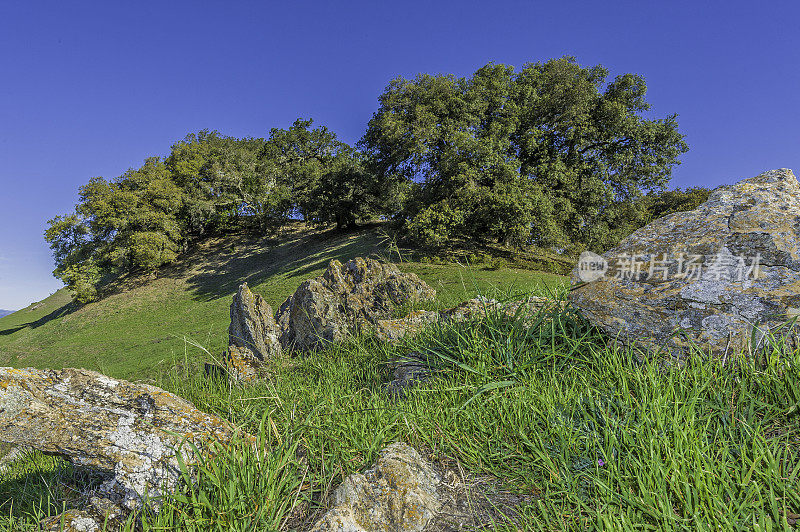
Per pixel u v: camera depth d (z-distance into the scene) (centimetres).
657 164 3152
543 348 349
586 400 270
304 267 3728
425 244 2880
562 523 194
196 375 486
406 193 3394
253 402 366
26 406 243
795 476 194
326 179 4591
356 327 680
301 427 294
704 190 4212
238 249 5203
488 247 3288
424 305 750
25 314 5606
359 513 224
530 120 3259
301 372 525
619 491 208
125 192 4747
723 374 263
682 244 330
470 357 350
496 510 220
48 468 418
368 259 834
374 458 269
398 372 420
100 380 277
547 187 3156
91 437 240
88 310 4262
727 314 286
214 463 242
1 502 350
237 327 753
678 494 190
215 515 218
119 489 234
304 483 261
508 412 280
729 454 208
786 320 269
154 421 259
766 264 290
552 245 2962
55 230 4806
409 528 214
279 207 5300
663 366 291
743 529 171
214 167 5534
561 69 3130
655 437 220
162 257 4566
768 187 336
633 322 317
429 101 3139
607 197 3095
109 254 4534
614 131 3125
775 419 233
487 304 457
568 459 229
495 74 3297
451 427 291
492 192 2834
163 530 213
